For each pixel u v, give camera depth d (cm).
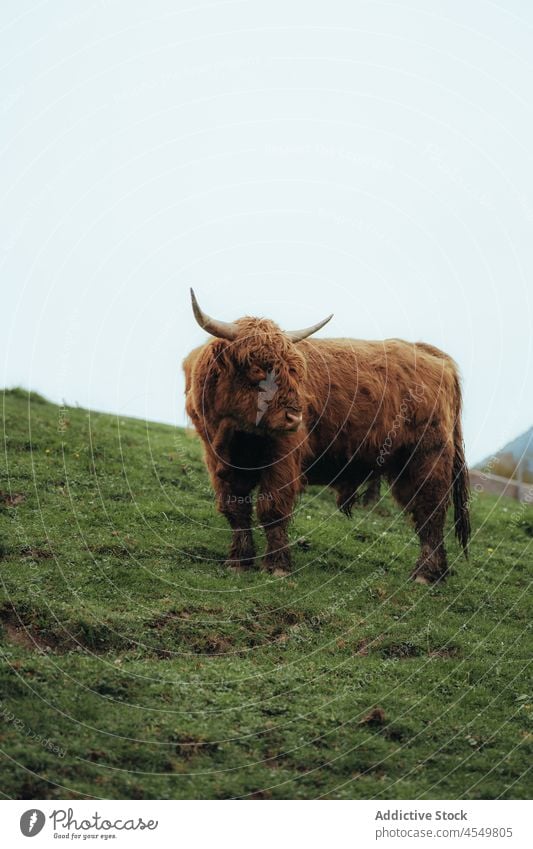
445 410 1352
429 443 1332
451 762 878
